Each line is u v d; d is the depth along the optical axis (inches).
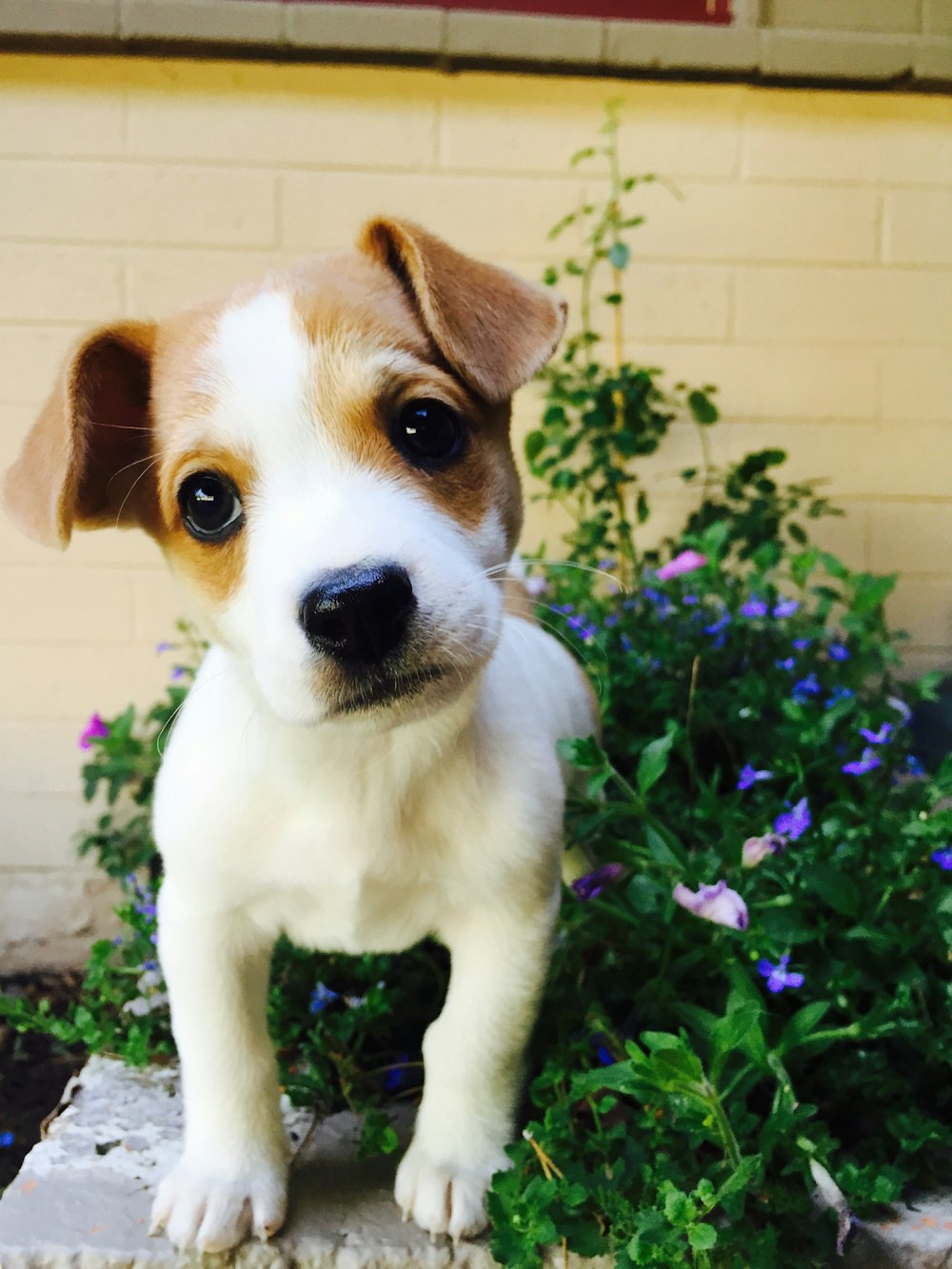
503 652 16.4
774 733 20.6
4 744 26.8
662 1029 16.2
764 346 28.1
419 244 14.1
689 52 26.2
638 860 16.8
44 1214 15.1
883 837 16.9
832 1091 16.0
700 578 23.5
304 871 14.6
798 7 26.6
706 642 23.1
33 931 27.1
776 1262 13.7
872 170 27.8
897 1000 15.0
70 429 13.9
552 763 15.7
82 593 26.6
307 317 13.4
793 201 27.7
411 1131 16.7
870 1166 14.3
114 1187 15.6
